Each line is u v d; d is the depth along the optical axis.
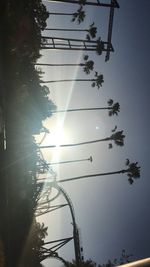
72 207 25.73
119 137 26.16
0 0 15.27
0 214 14.16
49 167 22.52
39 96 21.03
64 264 23.62
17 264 15.72
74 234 24.45
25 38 17.31
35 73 21.34
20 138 18.41
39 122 20.69
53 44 25.81
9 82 16.62
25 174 18.88
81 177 24.20
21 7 17.56
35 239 20.08
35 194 21.02
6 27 15.80
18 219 17.08
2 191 14.87
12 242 15.22
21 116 18.47
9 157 16.66
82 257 24.27
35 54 20.30
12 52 16.64
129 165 24.69
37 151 20.41
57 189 25.05
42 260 22.11
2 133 15.86
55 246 23.47
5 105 16.12
